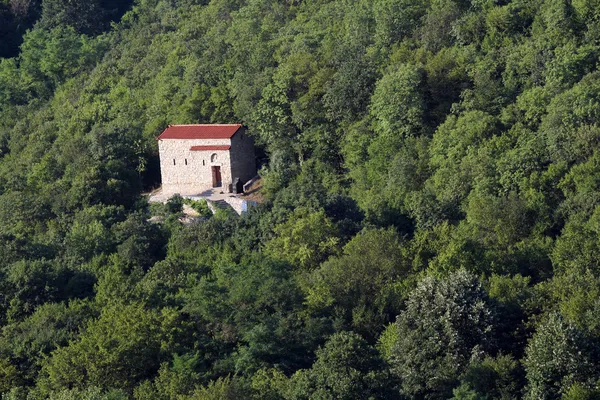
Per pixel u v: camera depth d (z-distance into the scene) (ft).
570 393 567.18
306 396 581.12
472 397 568.00
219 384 590.14
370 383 583.58
